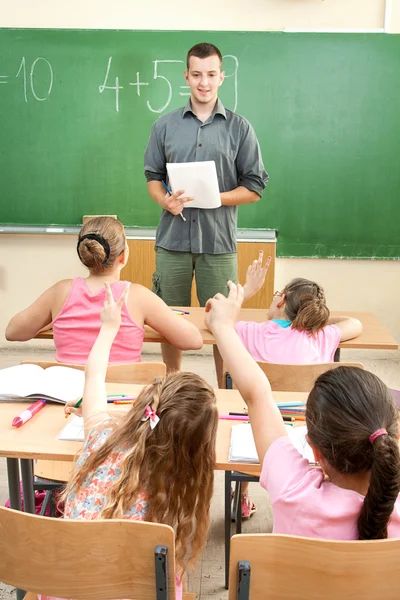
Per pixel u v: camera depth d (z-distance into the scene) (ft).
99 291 7.52
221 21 13.57
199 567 7.14
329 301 14.76
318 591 3.59
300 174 14.07
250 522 8.04
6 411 5.82
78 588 3.90
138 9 13.60
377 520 3.49
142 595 3.86
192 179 10.11
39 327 7.86
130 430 4.23
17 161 14.20
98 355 5.41
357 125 13.82
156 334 8.38
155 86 13.76
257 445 4.14
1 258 14.75
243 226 14.35
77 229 14.40
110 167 14.17
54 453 5.10
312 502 3.67
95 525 3.69
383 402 3.62
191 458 4.13
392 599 3.63
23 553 3.87
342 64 13.56
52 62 13.73
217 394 6.37
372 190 14.11
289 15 13.50
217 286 11.62
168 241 11.45
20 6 13.61
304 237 14.35
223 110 11.14
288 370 6.79
